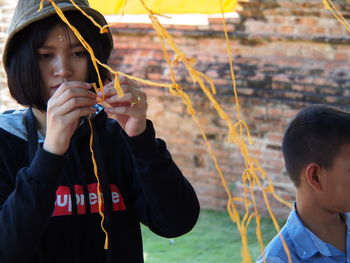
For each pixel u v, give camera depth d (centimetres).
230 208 149
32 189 181
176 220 213
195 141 714
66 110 181
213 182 711
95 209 207
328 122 241
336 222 245
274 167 670
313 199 241
